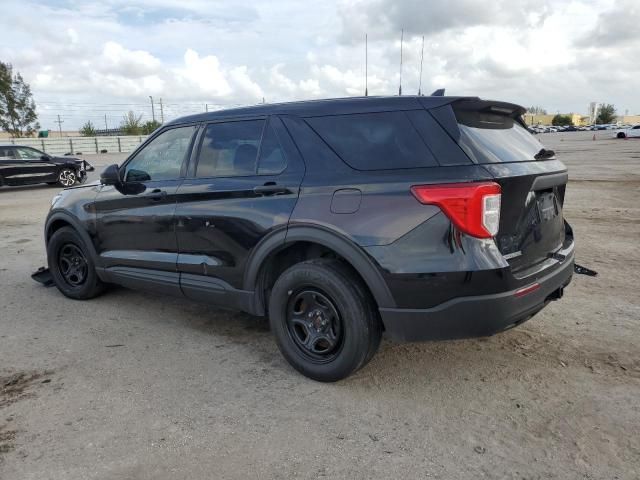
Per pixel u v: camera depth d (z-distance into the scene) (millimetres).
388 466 2527
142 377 3510
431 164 2906
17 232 9203
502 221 2877
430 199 2812
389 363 3627
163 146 4270
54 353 3930
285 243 3346
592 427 2805
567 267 3467
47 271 5758
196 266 3924
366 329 3115
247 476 2471
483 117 3262
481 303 2803
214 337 4215
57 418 2998
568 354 3697
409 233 2875
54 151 47375
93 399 3215
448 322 2871
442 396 3174
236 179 3660
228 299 3793
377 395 3205
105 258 4723
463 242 2775
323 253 3480
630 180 14398
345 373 3234
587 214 9430
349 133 3244
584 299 4875
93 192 4844
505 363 3582
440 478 2432
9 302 5195
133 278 4488
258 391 3289
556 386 3252
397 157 3018
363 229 3002
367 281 3016
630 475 2426
